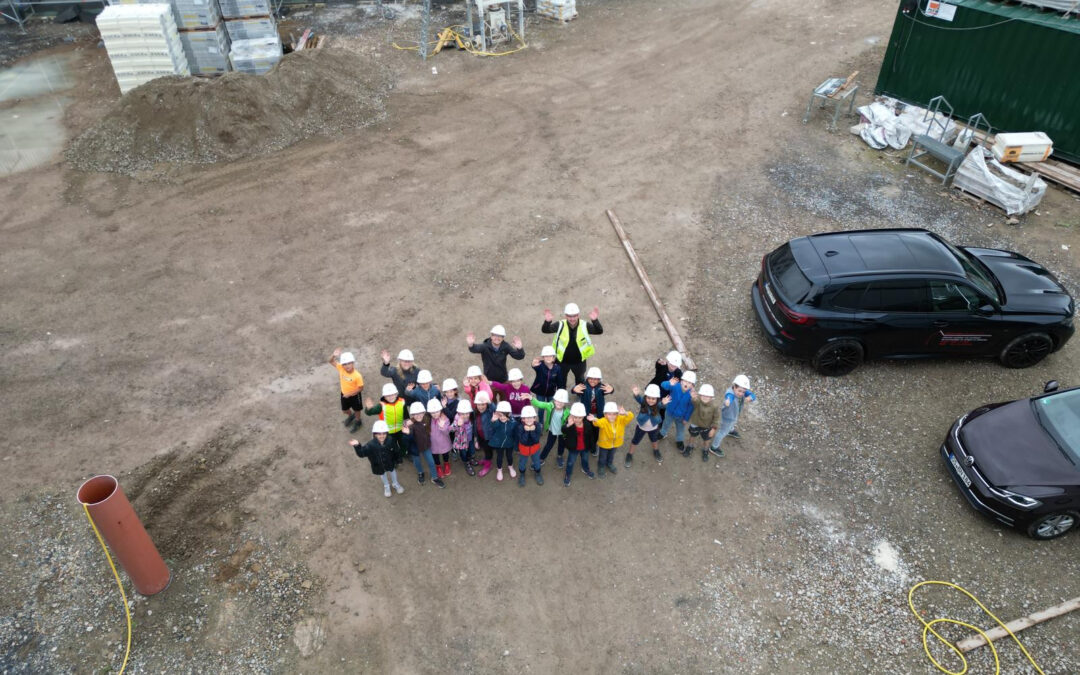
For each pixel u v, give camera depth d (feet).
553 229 45.14
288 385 33.73
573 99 61.77
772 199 47.78
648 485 29.30
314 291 39.91
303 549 26.61
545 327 30.71
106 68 66.74
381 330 37.04
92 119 57.47
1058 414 28.63
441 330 36.96
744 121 57.67
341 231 45.14
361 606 24.85
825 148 53.67
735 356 35.58
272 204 47.83
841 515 28.09
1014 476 26.73
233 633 24.00
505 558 26.43
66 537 26.99
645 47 71.51
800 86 62.59
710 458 30.45
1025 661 23.43
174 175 50.57
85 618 24.43
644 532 27.43
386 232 44.98
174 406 32.60
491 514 28.07
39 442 30.76
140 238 44.42
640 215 46.42
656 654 23.53
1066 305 33.81
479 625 24.29
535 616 24.56
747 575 25.94
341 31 75.56
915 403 33.17
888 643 23.98
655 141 55.21
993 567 26.25
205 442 30.76
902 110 56.29
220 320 37.81
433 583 25.57
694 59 68.49
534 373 34.37
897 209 46.34
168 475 29.12
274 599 25.00
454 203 47.91
